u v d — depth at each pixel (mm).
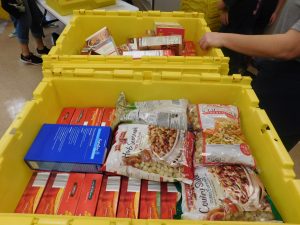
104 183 695
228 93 894
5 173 630
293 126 1242
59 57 937
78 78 890
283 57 928
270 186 686
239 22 1900
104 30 1229
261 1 1821
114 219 476
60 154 708
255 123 775
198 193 656
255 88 1324
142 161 695
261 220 611
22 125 722
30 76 2568
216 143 735
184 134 767
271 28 1956
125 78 889
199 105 858
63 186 688
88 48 1175
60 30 3262
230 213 610
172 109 840
